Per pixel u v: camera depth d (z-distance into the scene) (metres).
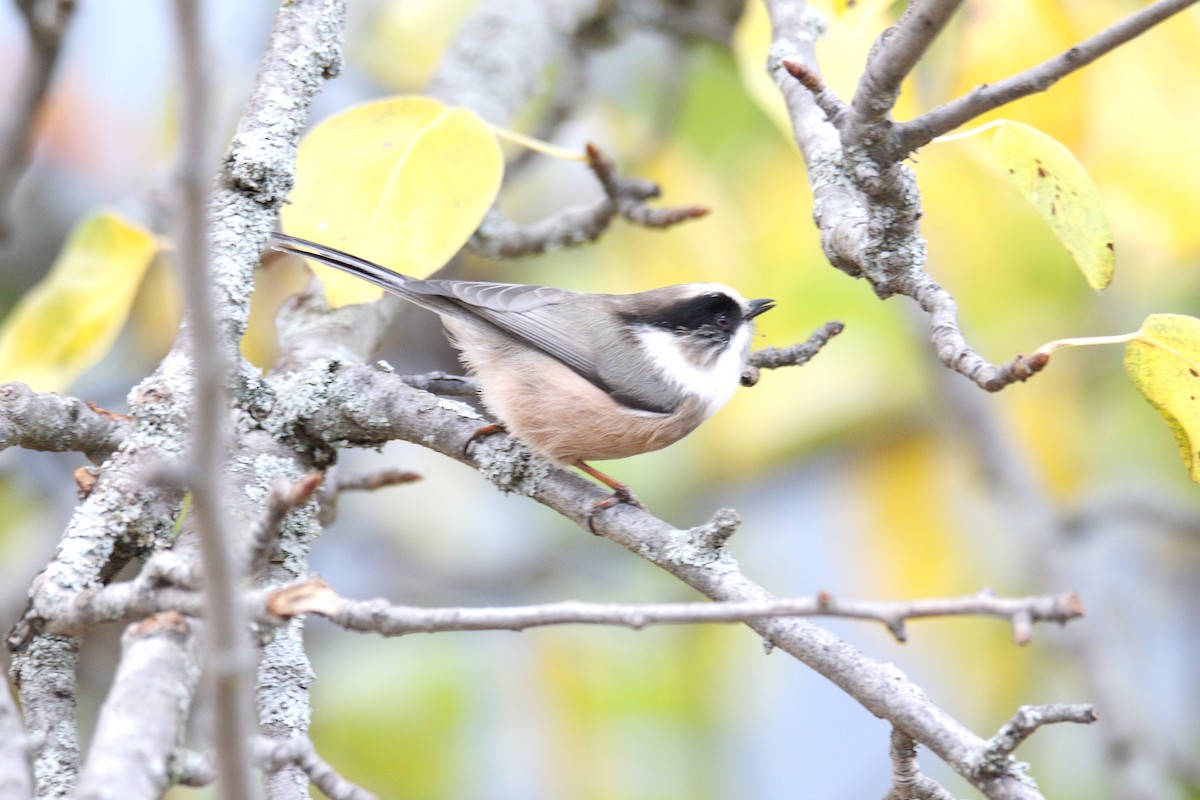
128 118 12.70
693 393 9.54
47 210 13.34
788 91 8.51
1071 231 6.99
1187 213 9.41
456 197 8.06
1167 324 6.52
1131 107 9.31
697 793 11.47
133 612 5.57
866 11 8.71
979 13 9.27
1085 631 11.23
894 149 6.21
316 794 10.73
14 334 8.74
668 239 12.17
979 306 12.33
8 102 11.30
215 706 4.38
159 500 6.54
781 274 12.30
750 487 13.73
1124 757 10.69
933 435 12.82
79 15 9.70
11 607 11.01
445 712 11.24
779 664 13.38
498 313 9.20
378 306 9.37
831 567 13.31
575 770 11.30
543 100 13.23
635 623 5.04
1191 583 13.72
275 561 7.14
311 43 7.94
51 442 7.18
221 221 7.34
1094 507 12.08
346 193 8.03
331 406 7.87
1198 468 7.04
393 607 5.23
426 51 12.62
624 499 8.09
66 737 6.01
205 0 4.13
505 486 7.79
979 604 4.81
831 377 12.46
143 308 11.88
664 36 12.97
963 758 5.62
